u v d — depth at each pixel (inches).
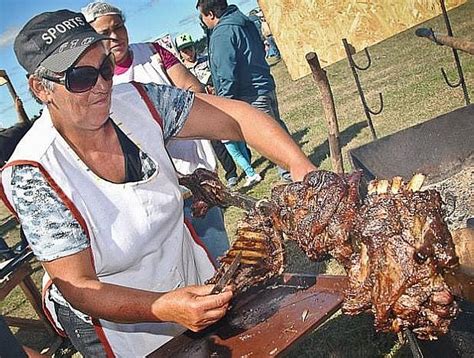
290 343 80.7
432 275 66.8
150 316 80.0
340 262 79.6
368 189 78.5
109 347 98.0
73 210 81.6
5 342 56.8
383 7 181.9
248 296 97.0
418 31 171.3
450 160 149.4
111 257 87.4
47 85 78.5
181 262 100.1
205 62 375.2
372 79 398.0
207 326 86.0
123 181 89.4
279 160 98.4
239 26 241.9
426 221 69.2
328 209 79.1
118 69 144.8
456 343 87.7
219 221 141.1
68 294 80.4
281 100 466.6
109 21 137.6
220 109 100.6
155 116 95.5
